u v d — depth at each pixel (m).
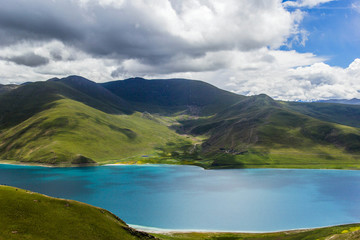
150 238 74.12
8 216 58.06
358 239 68.06
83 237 59.88
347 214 147.00
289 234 110.88
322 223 133.00
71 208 69.94
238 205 162.12
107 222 71.06
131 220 133.75
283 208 157.25
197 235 109.88
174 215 142.25
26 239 52.69
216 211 150.12
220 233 114.25
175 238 97.50
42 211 63.81
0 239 50.38
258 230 122.31
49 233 57.06
